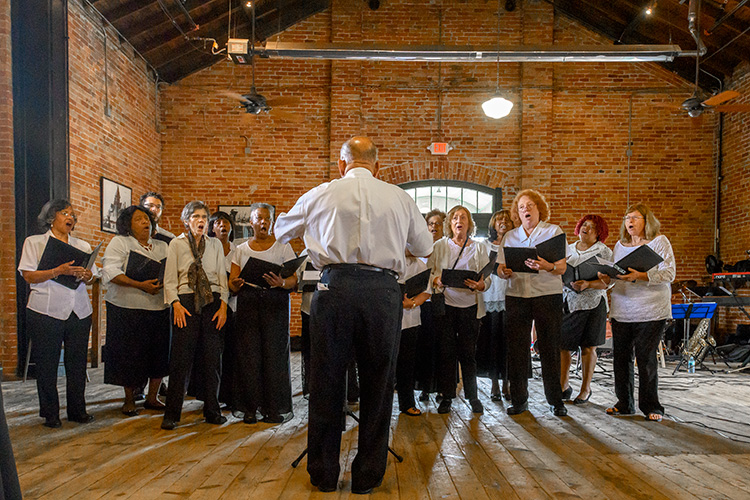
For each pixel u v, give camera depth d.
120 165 8.28
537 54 8.28
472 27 10.02
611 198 9.95
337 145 9.96
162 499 2.40
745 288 8.70
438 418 4.12
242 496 2.44
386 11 10.06
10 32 6.34
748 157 8.95
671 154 9.96
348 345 2.49
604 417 4.16
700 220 9.91
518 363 4.21
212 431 3.65
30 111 6.33
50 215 3.91
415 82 10.07
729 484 2.65
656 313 4.03
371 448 2.49
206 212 3.83
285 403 3.95
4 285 6.23
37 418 4.07
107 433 3.60
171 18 7.98
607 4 9.02
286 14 9.75
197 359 4.20
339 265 2.48
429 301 4.76
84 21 7.20
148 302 4.18
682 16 8.34
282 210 9.98
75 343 3.88
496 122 10.03
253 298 3.89
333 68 9.98
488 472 2.81
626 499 2.44
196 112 9.99
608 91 10.02
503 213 5.05
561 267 3.97
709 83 9.76
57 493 2.48
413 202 2.64
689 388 5.74
